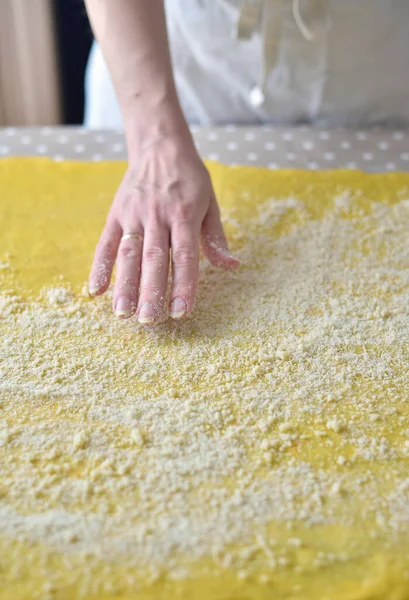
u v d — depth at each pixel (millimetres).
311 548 396
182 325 523
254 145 734
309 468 435
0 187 645
